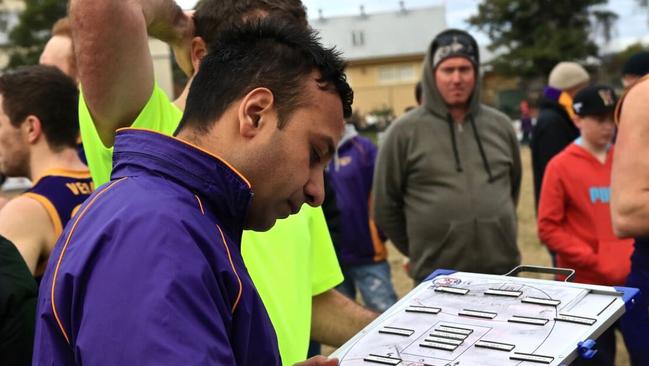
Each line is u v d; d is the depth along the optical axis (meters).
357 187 4.41
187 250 0.98
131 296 0.93
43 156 2.32
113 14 1.35
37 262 2.14
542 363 1.05
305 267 1.85
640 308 2.56
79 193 2.26
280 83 1.09
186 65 1.81
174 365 0.89
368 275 4.48
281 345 1.70
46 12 33.38
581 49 42.00
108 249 0.98
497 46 45.34
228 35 1.16
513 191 3.85
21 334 1.61
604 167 3.54
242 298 1.07
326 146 1.16
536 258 6.60
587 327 1.14
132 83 1.43
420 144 3.52
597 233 3.52
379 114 38.38
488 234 3.47
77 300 0.98
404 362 1.12
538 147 4.82
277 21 1.16
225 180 1.08
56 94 2.32
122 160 1.12
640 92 2.44
